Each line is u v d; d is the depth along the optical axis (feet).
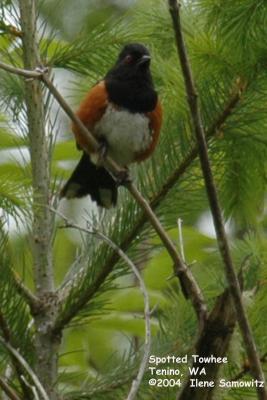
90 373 31.65
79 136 33.32
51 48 32.99
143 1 32.12
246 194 30.45
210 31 28.78
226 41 28.25
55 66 29.86
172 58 29.58
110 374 27.61
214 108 28.35
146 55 33.63
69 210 45.65
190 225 40.32
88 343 39.58
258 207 30.94
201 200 28.86
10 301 26.78
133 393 21.99
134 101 34.06
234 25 28.27
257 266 29.27
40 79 25.45
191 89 23.59
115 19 31.55
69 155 38.04
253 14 28.17
